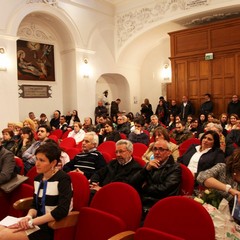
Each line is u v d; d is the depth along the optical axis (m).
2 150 2.84
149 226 1.76
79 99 9.07
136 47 10.42
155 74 11.34
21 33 8.36
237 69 7.86
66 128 7.73
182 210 1.67
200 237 1.56
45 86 9.04
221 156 3.10
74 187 2.32
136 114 10.65
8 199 2.80
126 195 2.00
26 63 8.51
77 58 8.95
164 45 10.92
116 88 11.52
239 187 1.86
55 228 1.93
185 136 5.42
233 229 1.64
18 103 7.75
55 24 8.78
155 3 8.76
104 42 9.82
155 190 2.40
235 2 7.20
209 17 8.23
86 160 3.25
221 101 8.20
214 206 1.79
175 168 2.44
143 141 5.21
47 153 2.01
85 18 9.06
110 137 5.38
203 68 8.48
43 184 2.06
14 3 7.19
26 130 4.24
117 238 1.68
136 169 2.73
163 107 9.34
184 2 8.06
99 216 1.98
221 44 8.08
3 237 1.83
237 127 5.21
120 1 9.56
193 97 8.73
